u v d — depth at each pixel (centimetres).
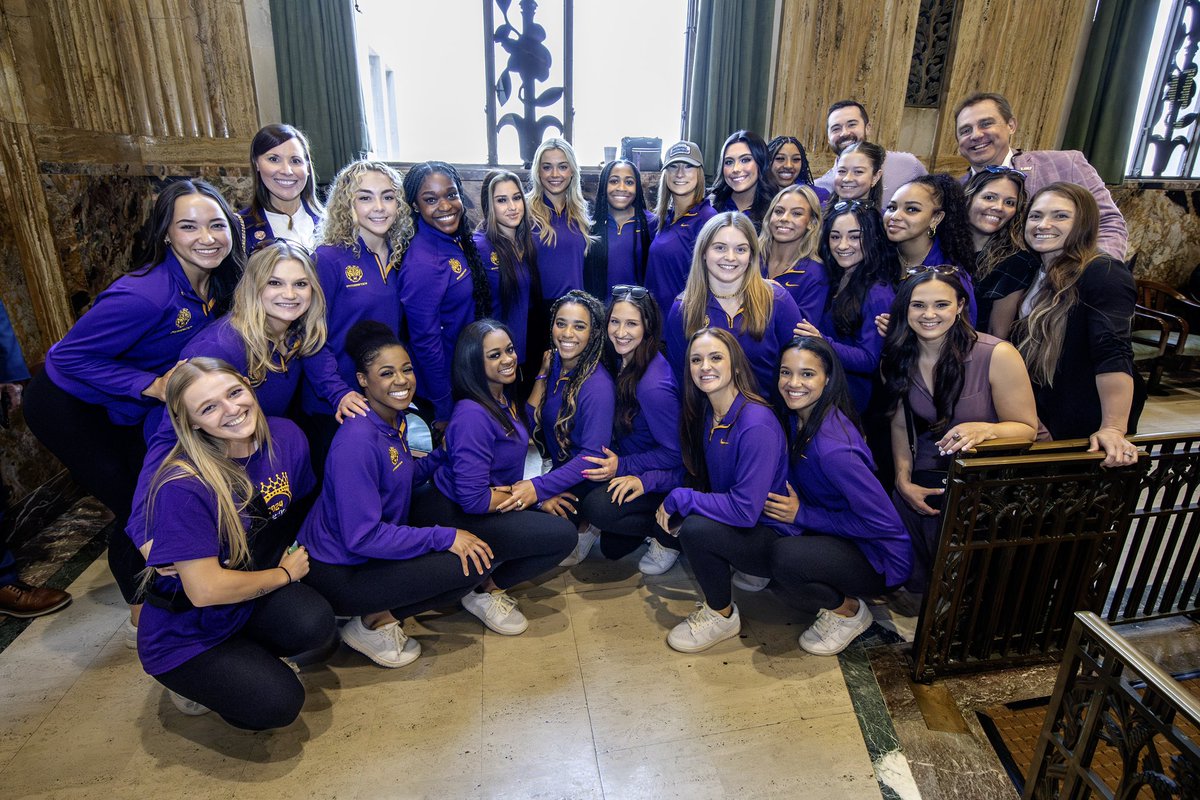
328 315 210
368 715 175
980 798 153
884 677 190
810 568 185
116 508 189
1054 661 196
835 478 183
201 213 167
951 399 189
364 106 403
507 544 197
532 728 171
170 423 154
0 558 212
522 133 435
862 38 412
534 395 245
